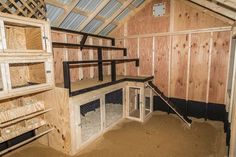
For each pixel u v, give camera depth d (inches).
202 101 141.3
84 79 142.4
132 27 159.8
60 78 127.8
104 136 116.6
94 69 156.6
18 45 94.3
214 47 131.0
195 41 137.1
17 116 85.4
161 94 140.8
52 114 98.7
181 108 150.3
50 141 103.8
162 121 139.6
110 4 127.3
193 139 111.7
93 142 109.2
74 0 103.8
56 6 103.6
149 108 157.9
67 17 117.3
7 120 81.4
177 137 114.6
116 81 127.6
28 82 99.8
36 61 83.8
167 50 148.6
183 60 143.8
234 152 76.4
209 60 133.5
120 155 96.1
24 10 84.6
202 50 135.6
